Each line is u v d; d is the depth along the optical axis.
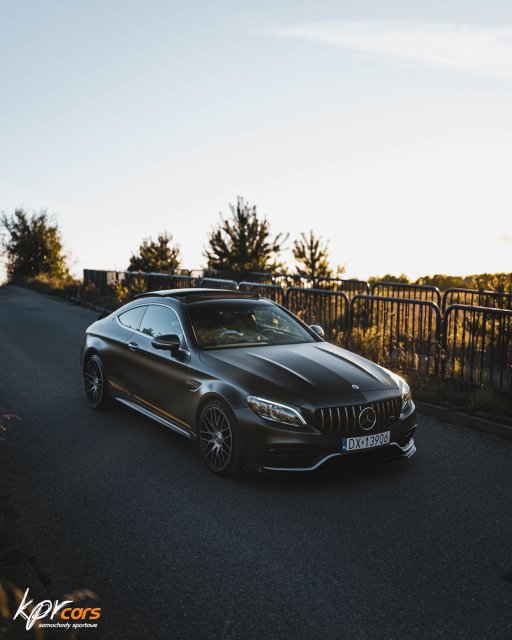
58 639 2.89
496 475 5.18
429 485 4.95
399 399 5.07
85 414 7.00
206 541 3.96
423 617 3.14
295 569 3.62
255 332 6.04
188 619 3.11
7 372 9.20
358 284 14.55
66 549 3.85
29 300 24.22
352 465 4.85
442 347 8.39
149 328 6.44
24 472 5.16
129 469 5.26
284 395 4.75
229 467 4.96
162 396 5.92
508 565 3.68
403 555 3.79
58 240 43.09
